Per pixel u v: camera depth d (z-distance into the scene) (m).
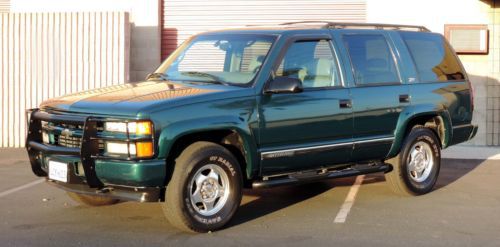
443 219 7.74
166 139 6.67
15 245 6.64
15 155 12.41
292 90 7.31
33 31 13.35
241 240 6.84
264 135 7.38
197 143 7.02
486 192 9.25
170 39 13.93
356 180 10.03
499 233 7.16
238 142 7.36
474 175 10.50
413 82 8.87
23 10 14.16
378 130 8.44
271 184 7.52
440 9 13.34
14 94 13.45
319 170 8.10
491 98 13.41
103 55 13.23
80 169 6.99
